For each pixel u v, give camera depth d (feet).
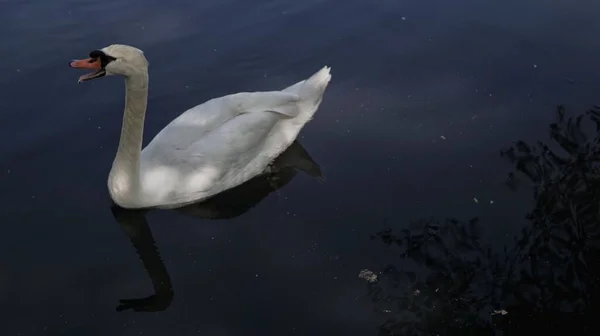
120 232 10.62
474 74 12.83
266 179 11.33
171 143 10.94
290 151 11.67
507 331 9.66
